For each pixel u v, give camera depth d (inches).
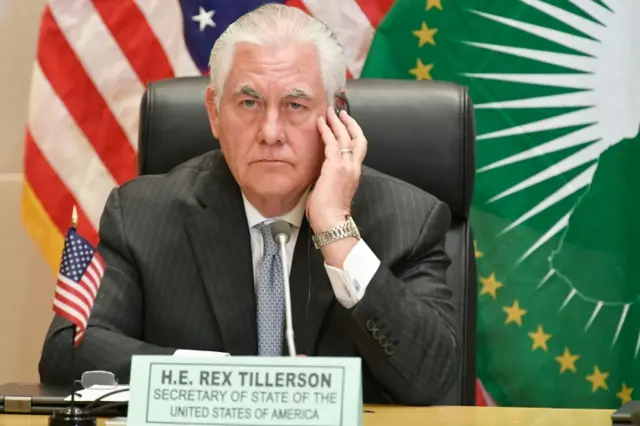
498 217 416.8
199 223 308.5
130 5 425.7
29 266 448.5
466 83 418.0
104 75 424.5
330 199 284.4
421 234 310.8
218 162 324.2
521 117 415.8
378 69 421.4
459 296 336.2
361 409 178.5
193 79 351.6
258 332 297.4
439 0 419.2
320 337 295.4
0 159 451.2
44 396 244.4
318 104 293.1
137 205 318.7
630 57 410.6
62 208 421.7
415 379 280.1
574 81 413.4
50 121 422.0
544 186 415.2
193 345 300.7
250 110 289.9
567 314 414.6
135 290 308.5
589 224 413.4
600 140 412.2
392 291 280.5
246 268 303.0
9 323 447.8
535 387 416.2
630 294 411.8
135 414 179.9
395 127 340.2
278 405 177.2
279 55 288.4
